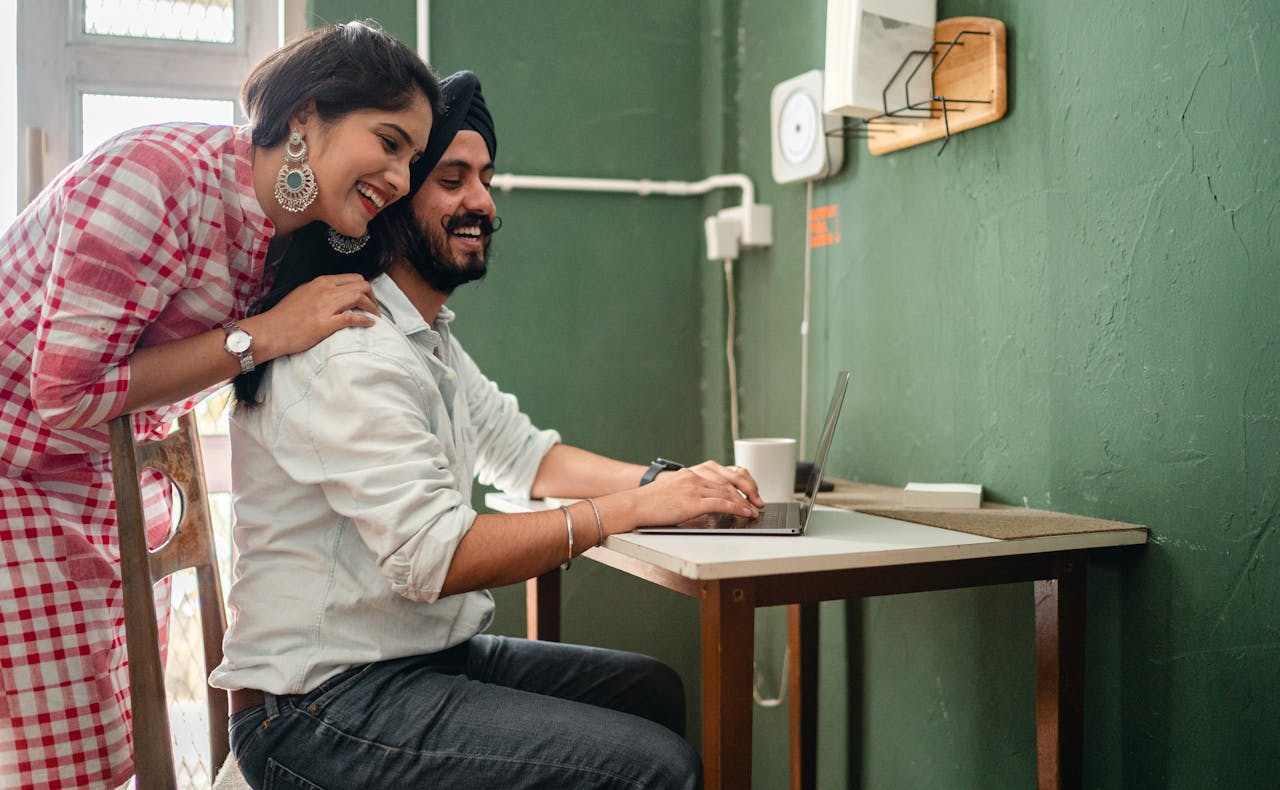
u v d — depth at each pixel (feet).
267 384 3.92
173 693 6.96
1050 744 4.46
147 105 7.07
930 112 5.41
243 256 4.09
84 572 4.17
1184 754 4.28
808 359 6.84
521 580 4.02
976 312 5.37
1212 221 4.11
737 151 7.61
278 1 7.12
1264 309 3.92
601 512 4.19
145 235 3.65
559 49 7.38
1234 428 4.05
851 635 6.42
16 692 4.02
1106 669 4.64
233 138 3.98
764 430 7.39
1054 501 4.92
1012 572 4.28
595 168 7.50
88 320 3.59
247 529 4.02
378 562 3.77
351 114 3.87
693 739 7.88
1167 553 4.33
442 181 4.41
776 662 7.30
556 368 7.48
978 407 5.38
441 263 4.45
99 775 4.23
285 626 3.89
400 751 3.73
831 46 5.32
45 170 6.81
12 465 4.07
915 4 5.29
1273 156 3.87
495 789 3.71
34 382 3.65
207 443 7.09
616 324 7.63
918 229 5.79
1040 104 4.93
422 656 4.07
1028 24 4.99
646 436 7.73
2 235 4.08
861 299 6.29
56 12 6.86
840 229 6.47
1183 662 4.27
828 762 6.67
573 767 3.67
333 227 4.11
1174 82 4.25
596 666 4.79
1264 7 3.89
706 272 7.79
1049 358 4.92
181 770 6.97
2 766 4.09
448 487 3.89
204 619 4.55
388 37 4.02
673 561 3.75
